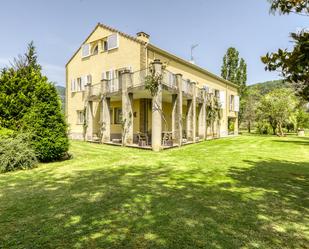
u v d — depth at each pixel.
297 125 36.47
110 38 18.23
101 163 8.73
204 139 19.44
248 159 9.73
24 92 9.05
